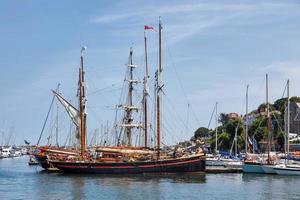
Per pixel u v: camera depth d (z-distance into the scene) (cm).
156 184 9488
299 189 8875
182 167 11338
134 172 11262
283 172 11638
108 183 9588
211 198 7606
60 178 10644
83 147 12225
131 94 13550
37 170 13562
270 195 8012
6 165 17912
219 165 13975
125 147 12025
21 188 8825
